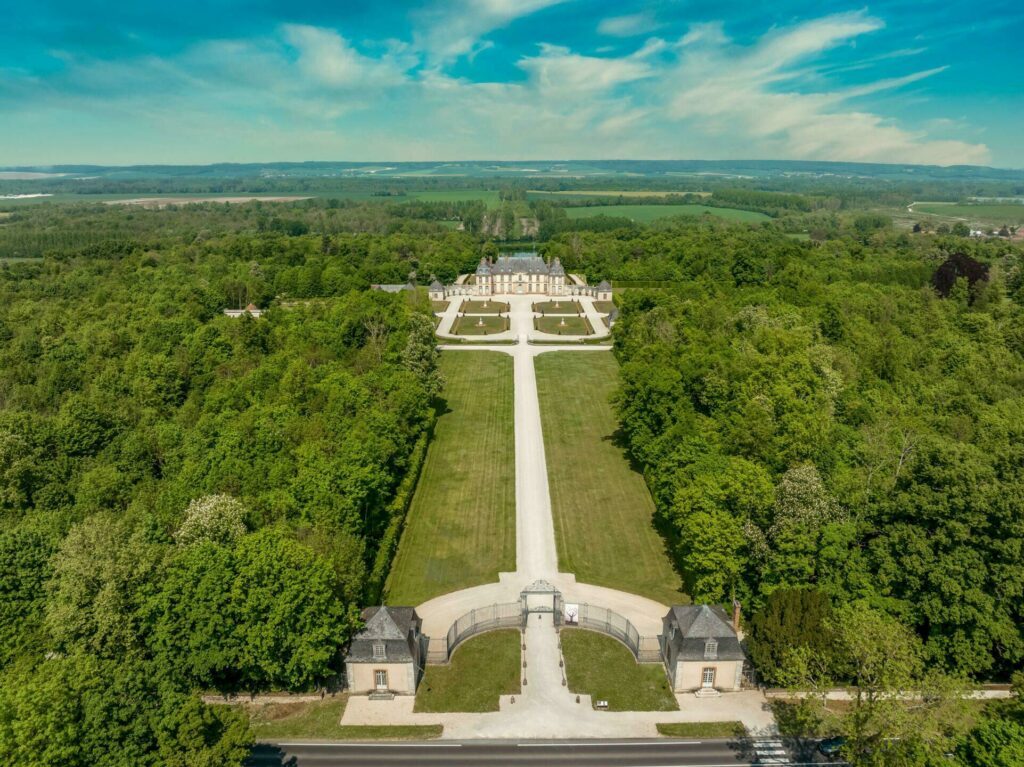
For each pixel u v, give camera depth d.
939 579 89.62
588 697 90.12
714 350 170.38
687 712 87.69
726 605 102.50
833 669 85.81
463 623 103.25
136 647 87.75
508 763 80.19
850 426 151.38
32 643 89.25
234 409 154.75
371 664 89.19
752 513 103.19
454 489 145.38
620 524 131.88
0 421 137.12
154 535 100.00
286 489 111.94
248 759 80.06
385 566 115.12
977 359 199.25
